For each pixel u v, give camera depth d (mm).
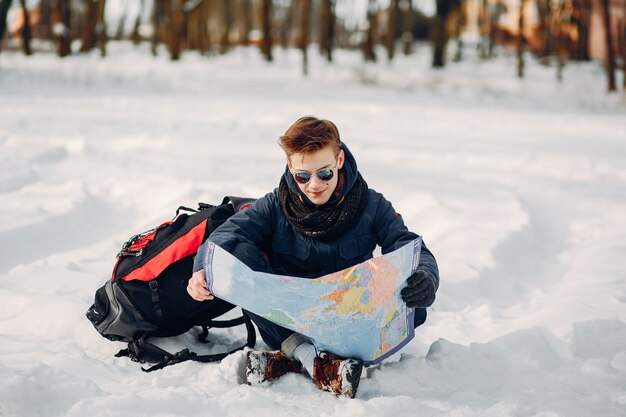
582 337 3502
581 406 2787
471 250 5062
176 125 11156
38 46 35062
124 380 3027
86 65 24859
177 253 3262
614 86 24922
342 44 48906
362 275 2812
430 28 49562
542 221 6348
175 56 29766
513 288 4695
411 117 15188
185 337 3514
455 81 26875
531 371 3152
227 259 2834
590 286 4418
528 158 9523
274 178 7281
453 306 4207
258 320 3041
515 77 30188
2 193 6008
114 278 3334
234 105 15648
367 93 21344
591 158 9719
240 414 2693
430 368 3064
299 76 25781
